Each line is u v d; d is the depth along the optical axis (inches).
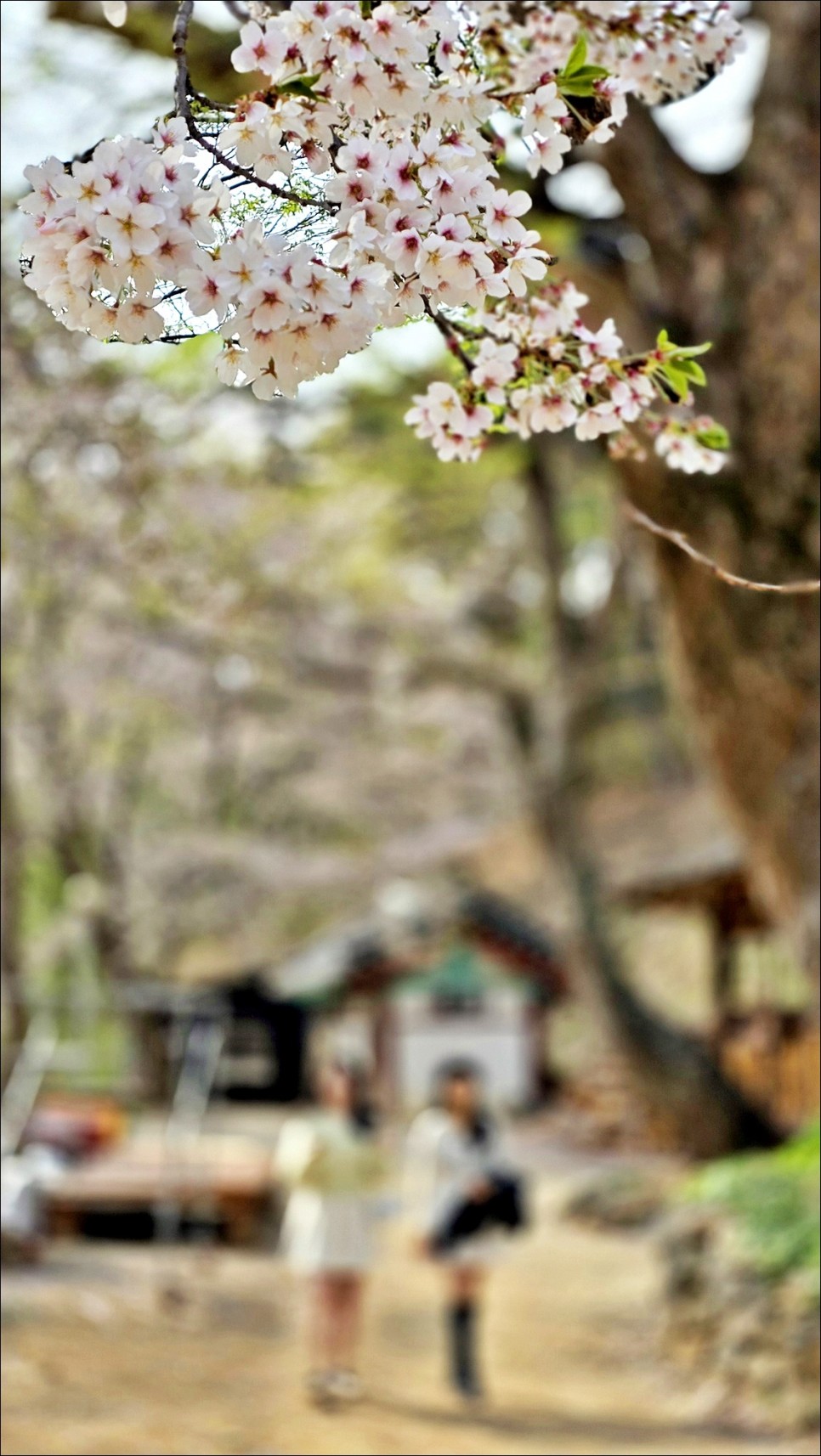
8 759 494.3
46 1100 610.5
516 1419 279.6
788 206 229.6
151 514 354.3
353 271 70.8
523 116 81.4
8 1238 383.2
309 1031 1072.2
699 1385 299.1
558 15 99.6
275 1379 297.4
